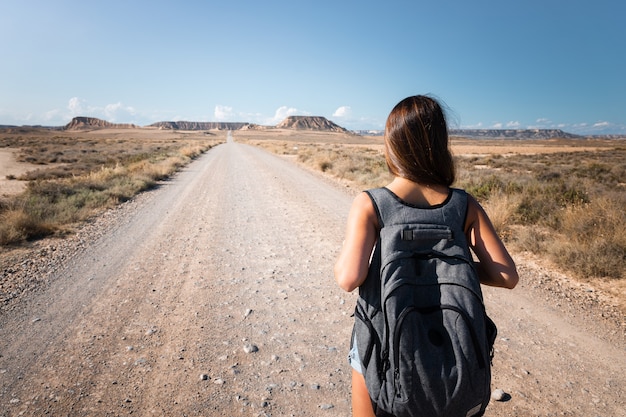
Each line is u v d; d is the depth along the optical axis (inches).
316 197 471.5
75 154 1537.9
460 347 39.2
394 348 39.6
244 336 145.9
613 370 124.1
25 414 103.1
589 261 207.9
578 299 177.3
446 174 48.1
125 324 154.9
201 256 244.7
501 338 144.6
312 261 234.5
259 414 104.0
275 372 123.1
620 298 177.5
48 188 464.1
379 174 624.7
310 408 106.6
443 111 49.1
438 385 38.5
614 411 104.8
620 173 759.1
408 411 39.8
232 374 121.6
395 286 41.6
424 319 41.3
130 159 1165.1
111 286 194.7
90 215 373.1
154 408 105.8
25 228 292.0
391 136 48.5
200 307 171.0
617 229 231.5
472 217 49.0
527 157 1583.4
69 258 239.8
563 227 281.4
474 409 41.1
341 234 299.4
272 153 1662.2
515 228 300.4
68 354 132.6
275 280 203.9
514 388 115.0
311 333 148.6
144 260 236.4
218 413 104.2
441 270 43.4
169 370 123.6
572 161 1298.0
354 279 43.4
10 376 120.1
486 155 1712.6
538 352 135.0
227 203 437.1
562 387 115.3
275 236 293.7
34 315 162.6
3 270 216.4
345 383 117.9
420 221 45.4
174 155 1339.8
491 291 187.3
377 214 46.3
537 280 199.9
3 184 700.0
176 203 441.7
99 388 114.3
